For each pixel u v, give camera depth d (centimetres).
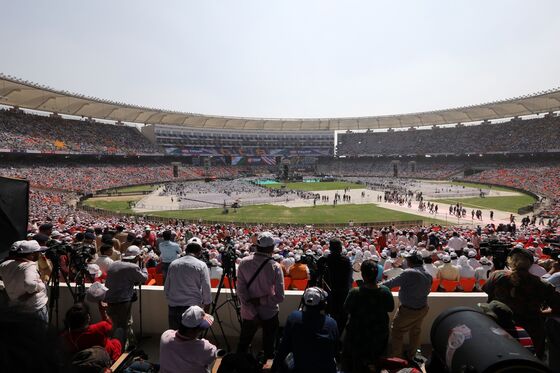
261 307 589
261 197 7044
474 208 5638
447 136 12456
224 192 7862
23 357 149
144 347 713
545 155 9444
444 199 6800
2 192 574
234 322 752
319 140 15338
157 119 12119
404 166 12700
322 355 439
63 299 797
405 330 625
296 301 731
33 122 8875
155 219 4303
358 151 14862
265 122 13950
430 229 3328
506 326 421
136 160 11344
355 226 4044
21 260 576
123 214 4525
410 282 614
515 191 7781
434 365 395
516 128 10500
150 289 757
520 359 294
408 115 12362
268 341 600
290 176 11856
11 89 7200
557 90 7700
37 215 3841
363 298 534
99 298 667
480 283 1109
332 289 659
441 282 1077
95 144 9850
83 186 7619
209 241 2125
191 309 448
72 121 10156
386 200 6619
